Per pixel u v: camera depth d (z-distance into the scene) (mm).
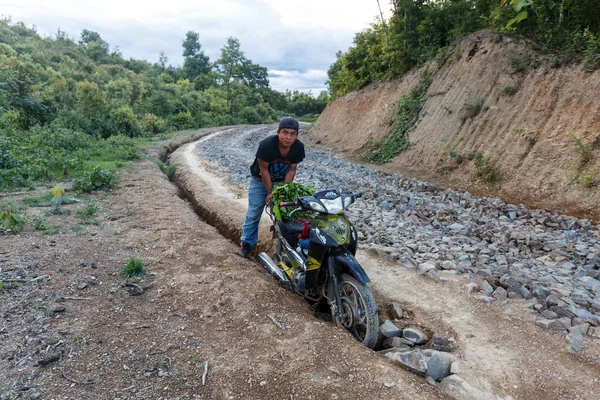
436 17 18734
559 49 12367
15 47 45750
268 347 3334
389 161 16703
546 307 4211
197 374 2975
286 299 4324
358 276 3561
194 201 10508
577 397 2926
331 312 4340
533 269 5359
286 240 4742
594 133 9609
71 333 3408
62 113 23312
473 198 9797
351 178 12922
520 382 3094
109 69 62969
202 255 5395
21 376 2859
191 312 3906
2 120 17188
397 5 20578
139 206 8008
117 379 2885
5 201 7828
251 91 72750
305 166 15750
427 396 2807
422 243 6262
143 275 4680
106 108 27906
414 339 3730
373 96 23766
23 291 4121
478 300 4426
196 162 16766
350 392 2795
